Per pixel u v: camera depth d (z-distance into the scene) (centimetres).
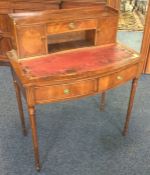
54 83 128
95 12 156
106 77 139
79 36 170
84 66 138
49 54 150
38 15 144
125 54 152
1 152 178
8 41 273
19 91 171
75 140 189
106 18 154
